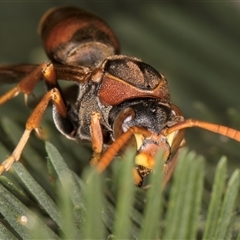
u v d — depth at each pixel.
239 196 0.07
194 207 0.06
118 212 0.06
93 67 0.08
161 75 0.08
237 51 0.08
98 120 0.08
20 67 0.08
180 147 0.08
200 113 0.08
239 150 0.08
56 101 0.08
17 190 0.07
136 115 0.08
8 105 0.08
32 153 0.08
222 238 0.07
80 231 0.07
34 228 0.06
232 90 0.08
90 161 0.08
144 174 0.08
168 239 0.06
